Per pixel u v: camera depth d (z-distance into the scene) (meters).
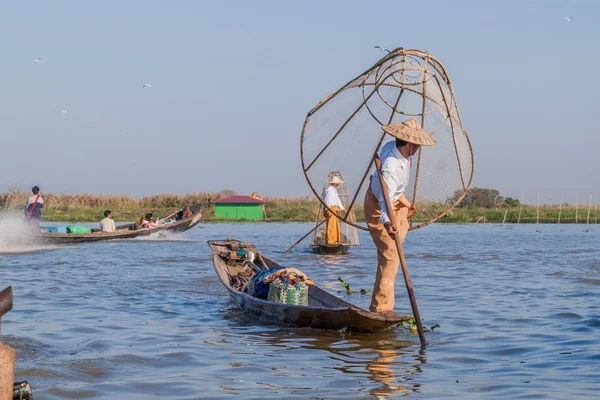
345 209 29.05
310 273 22.61
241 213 79.19
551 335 12.25
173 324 13.52
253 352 11.10
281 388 8.95
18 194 62.50
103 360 10.29
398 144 12.08
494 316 14.27
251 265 17.23
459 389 8.88
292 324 13.29
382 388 8.95
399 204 12.52
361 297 17.09
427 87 13.73
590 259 28.72
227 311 15.16
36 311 14.77
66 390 8.70
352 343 11.83
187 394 8.64
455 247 36.81
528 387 8.91
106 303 16.06
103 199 80.56
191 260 27.58
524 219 79.31
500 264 26.38
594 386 8.91
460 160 14.12
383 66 13.69
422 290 18.47
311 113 13.79
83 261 27.09
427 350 11.24
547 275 22.22
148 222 42.69
